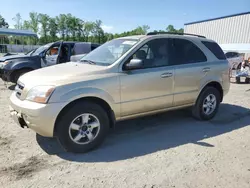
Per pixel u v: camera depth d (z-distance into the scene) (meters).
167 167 3.18
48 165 3.18
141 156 3.48
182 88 4.55
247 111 6.02
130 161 3.33
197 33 27.98
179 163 3.29
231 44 23.00
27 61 8.42
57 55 8.82
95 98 3.60
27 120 3.30
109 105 3.69
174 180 2.88
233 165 3.26
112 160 3.35
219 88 5.27
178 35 4.70
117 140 4.05
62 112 3.35
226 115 5.63
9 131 4.30
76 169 3.09
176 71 4.40
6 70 8.21
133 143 3.93
